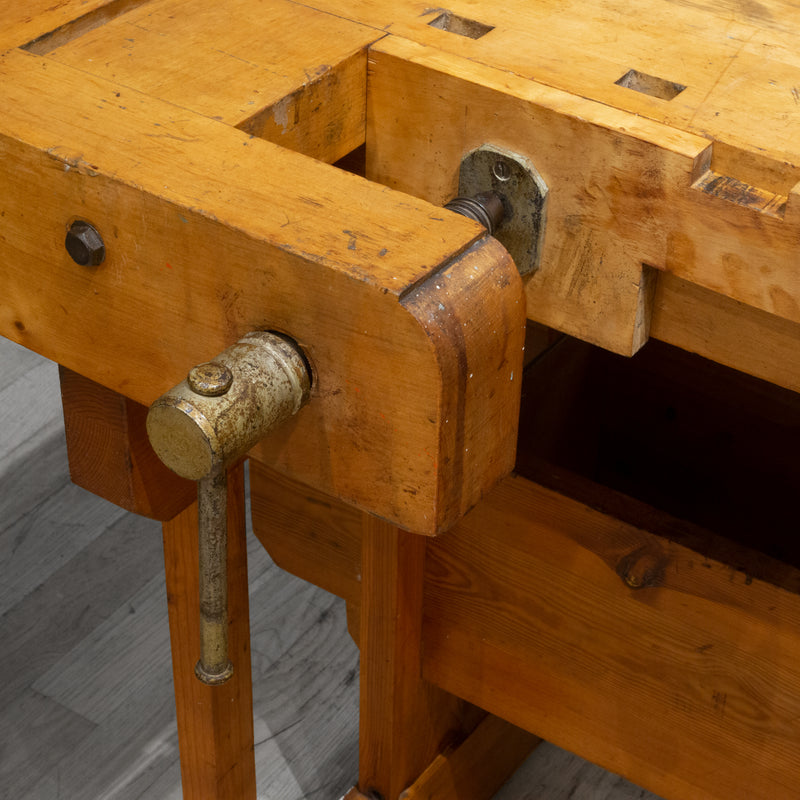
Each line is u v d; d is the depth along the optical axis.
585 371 1.45
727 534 1.54
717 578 1.03
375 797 1.41
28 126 0.69
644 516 1.06
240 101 0.74
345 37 0.81
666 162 0.71
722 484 1.51
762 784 1.13
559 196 0.77
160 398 0.61
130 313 0.71
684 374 1.45
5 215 0.72
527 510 1.10
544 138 0.75
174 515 1.03
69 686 1.63
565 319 0.81
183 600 1.17
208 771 1.27
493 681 1.25
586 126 0.73
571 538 1.09
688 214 0.72
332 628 1.72
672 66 0.78
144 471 0.98
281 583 1.79
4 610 1.72
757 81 0.77
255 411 0.62
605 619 1.12
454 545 1.18
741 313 0.75
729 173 0.72
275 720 1.60
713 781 1.16
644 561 1.06
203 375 0.61
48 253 0.72
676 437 1.51
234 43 0.79
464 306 0.61
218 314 0.67
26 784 1.51
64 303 0.74
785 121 0.73
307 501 1.29
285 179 0.66
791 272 0.70
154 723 1.59
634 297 0.77
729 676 1.08
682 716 1.14
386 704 1.29
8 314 0.77
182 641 1.20
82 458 1.00
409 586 1.20
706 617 1.06
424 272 0.60
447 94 0.78
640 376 1.48
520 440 1.37
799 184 0.67
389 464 0.65
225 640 0.69
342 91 0.80
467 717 1.45
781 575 1.01
